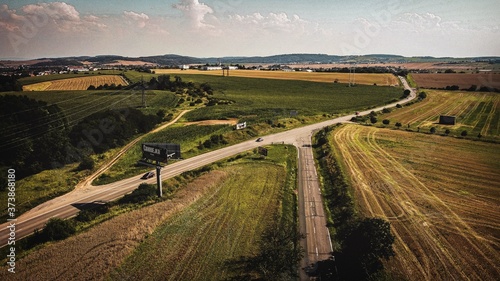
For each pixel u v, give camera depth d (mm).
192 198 50125
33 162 62531
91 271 31766
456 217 42719
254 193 53062
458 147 75625
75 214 46250
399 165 64000
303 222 44344
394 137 86625
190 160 71938
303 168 67062
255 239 38875
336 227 42906
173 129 93312
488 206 45750
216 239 38719
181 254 35531
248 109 122625
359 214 44000
